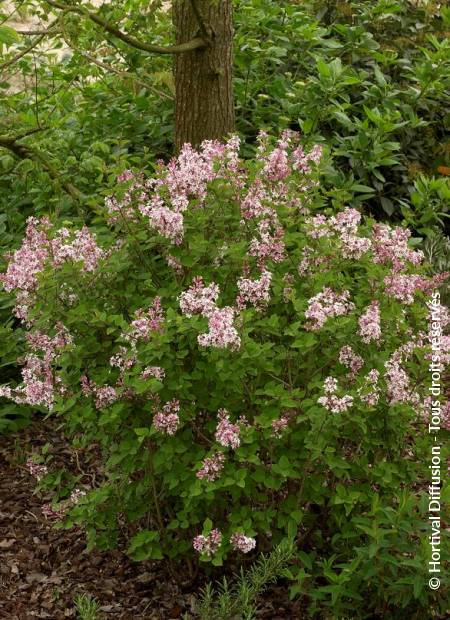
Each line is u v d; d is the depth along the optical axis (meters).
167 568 3.62
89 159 5.23
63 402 3.43
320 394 3.16
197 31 4.85
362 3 7.36
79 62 6.38
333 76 5.93
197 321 3.12
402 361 3.36
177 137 5.15
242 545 3.08
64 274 3.32
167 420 3.11
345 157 6.35
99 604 3.47
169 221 3.14
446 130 7.27
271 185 3.53
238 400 3.31
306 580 3.36
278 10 6.46
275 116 6.20
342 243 3.30
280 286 3.31
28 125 5.91
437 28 7.48
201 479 3.14
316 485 3.22
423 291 3.62
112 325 3.39
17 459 4.50
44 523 4.05
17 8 4.72
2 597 3.54
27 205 5.97
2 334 3.70
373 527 2.97
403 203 6.00
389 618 3.18
